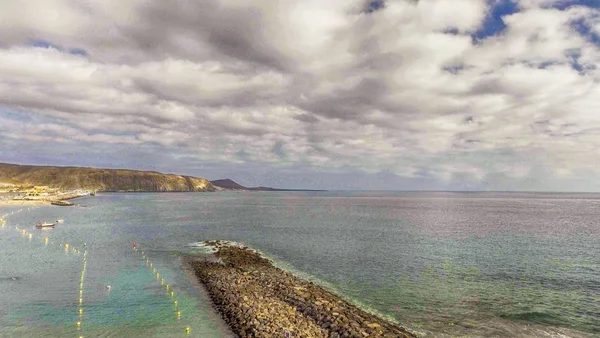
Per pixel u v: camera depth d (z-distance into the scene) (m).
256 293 38.66
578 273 50.50
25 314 33.25
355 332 28.83
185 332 29.94
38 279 44.41
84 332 29.72
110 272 48.47
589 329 31.81
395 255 62.59
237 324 31.05
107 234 83.88
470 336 30.25
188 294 39.53
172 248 67.12
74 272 48.03
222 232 91.00
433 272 51.00
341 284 45.19
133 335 29.28
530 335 30.55
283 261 57.72
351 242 76.50
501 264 55.88
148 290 40.72
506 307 37.03
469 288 43.50
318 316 32.56
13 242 70.38
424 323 32.91
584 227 105.00
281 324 30.30
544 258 60.53
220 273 47.25
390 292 41.94
